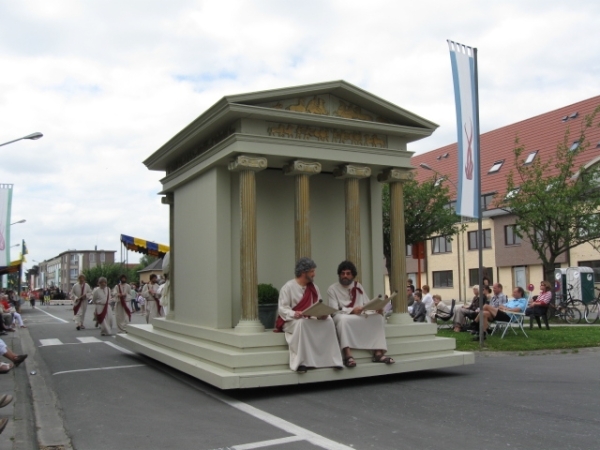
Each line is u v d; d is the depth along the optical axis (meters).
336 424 6.68
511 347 13.14
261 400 8.12
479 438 5.95
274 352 8.64
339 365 8.77
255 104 9.79
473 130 13.07
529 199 23.03
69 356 13.33
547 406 7.34
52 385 9.72
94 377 10.31
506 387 8.67
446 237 27.72
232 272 10.56
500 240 39.75
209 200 10.79
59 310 45.56
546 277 23.42
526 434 6.05
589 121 24.77
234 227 10.67
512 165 39.62
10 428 6.82
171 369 11.04
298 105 10.22
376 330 9.28
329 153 10.28
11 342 16.47
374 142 10.92
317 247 11.55
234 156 9.91
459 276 43.94
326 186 11.78
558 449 5.53
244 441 6.09
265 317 10.31
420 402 7.74
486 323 14.74
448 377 9.66
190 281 11.70
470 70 13.07
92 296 18.86
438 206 24.86
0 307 20.00
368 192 11.88
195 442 6.11
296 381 8.52
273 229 11.27
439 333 16.14
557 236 22.95
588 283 27.70
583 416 6.80
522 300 15.11
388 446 5.75
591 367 10.59
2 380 10.19
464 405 7.49
